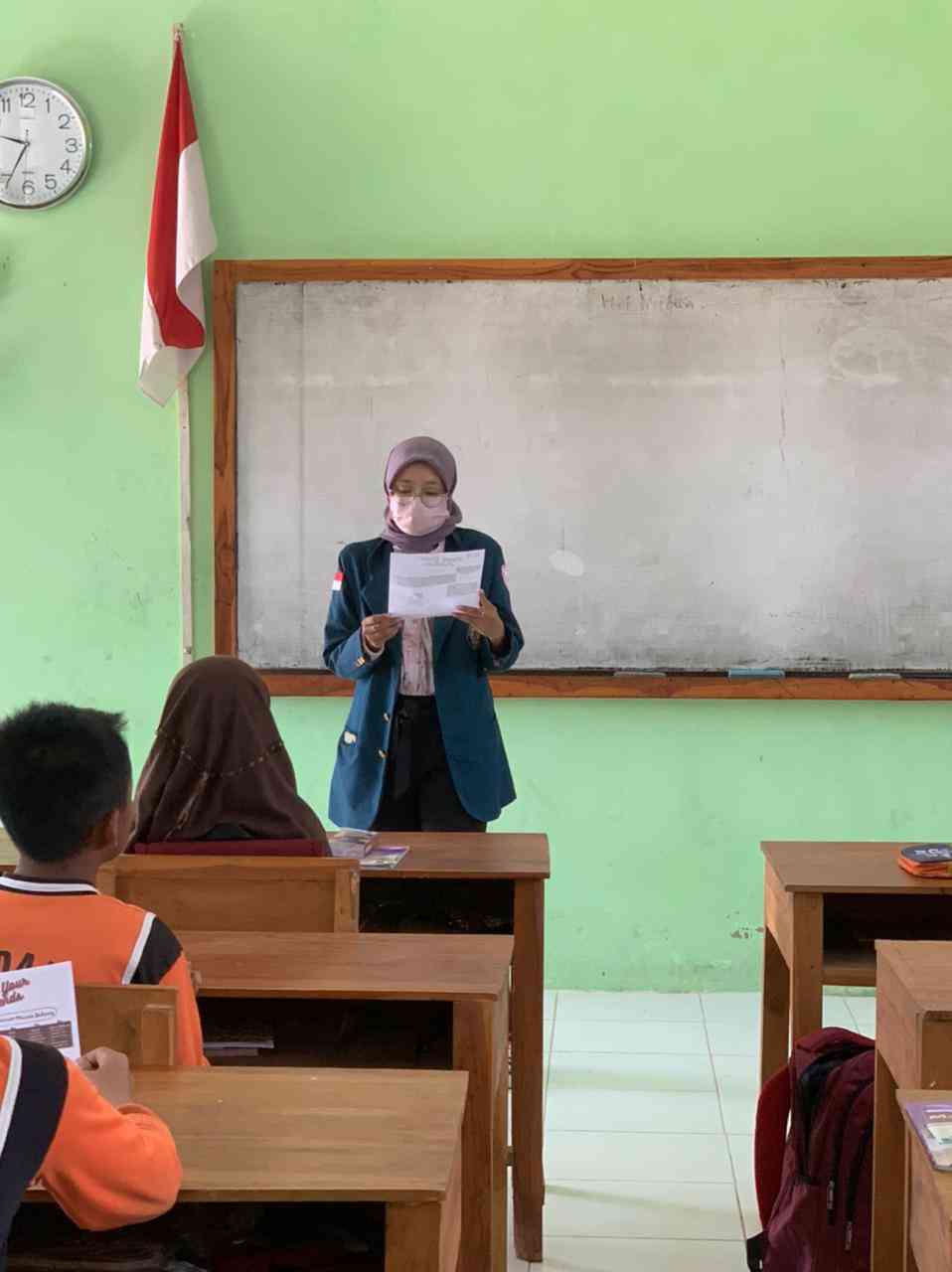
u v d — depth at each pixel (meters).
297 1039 2.58
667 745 4.64
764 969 3.38
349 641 3.43
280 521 4.64
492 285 4.55
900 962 2.23
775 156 4.52
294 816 2.63
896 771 4.61
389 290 4.57
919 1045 2.03
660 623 4.59
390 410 4.59
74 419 4.68
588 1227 3.08
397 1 4.54
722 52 4.51
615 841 4.67
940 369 4.51
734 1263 2.92
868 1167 2.51
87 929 1.82
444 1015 2.61
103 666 4.73
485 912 3.27
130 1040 1.74
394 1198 1.46
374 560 3.55
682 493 4.57
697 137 4.53
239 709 2.61
